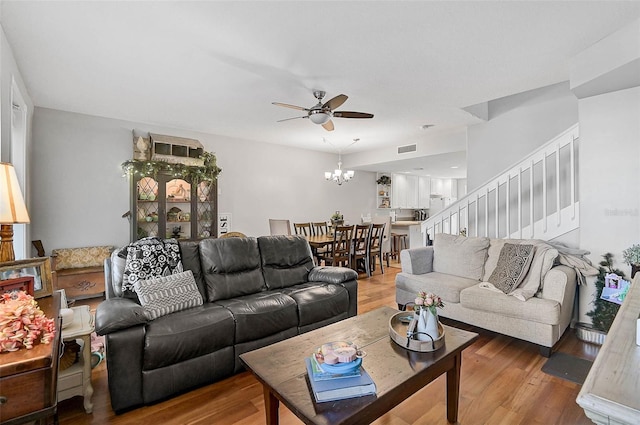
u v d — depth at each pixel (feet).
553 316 8.15
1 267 5.40
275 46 8.48
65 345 6.22
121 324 6.19
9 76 8.46
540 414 6.15
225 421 6.03
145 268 8.21
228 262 9.65
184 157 16.47
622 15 7.16
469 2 6.64
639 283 4.69
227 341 7.42
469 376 7.53
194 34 7.92
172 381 6.64
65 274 13.17
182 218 16.72
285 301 8.67
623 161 9.20
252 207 20.52
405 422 5.97
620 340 2.86
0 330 3.53
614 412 1.93
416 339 5.67
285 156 22.18
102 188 15.33
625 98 9.18
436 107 13.61
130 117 15.30
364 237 19.42
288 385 4.54
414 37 8.04
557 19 7.30
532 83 11.04
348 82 10.93
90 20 7.33
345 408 4.06
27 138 12.16
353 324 6.82
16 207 5.72
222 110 14.15
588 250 9.80
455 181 35.06
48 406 3.50
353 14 7.05
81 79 10.77
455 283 10.60
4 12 7.00
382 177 28.27
